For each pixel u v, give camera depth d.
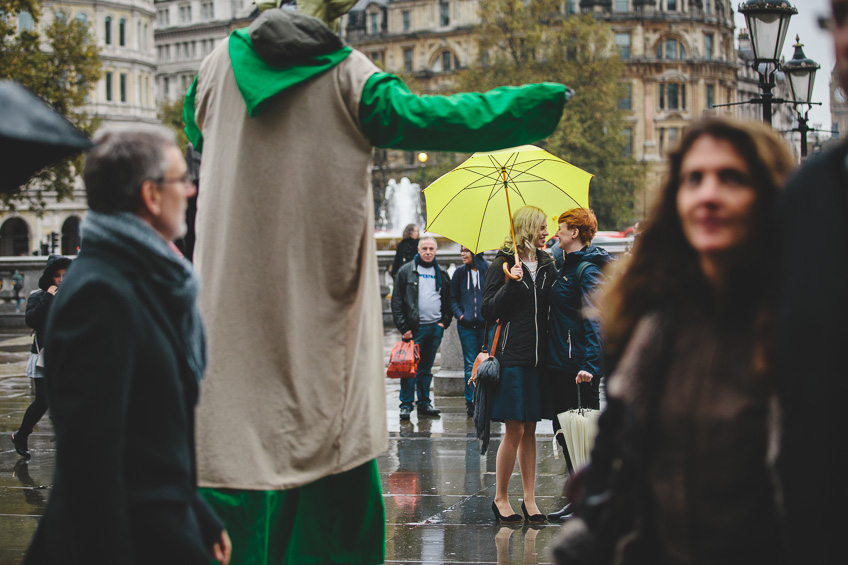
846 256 1.79
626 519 2.35
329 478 4.37
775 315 2.04
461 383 13.22
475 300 11.29
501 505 6.65
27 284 26.47
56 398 2.62
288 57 3.90
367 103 3.85
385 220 55.31
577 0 92.19
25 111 2.63
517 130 3.64
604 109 68.88
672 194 2.38
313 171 3.92
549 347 6.59
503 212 7.21
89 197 2.83
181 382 2.82
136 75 87.69
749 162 2.25
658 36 92.88
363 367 4.05
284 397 3.89
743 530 2.14
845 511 1.82
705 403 2.20
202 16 115.56
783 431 1.91
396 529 6.43
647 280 2.38
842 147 1.88
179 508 2.72
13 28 37.84
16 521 6.91
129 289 2.70
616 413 2.42
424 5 99.88
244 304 3.92
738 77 109.50
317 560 4.41
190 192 2.96
